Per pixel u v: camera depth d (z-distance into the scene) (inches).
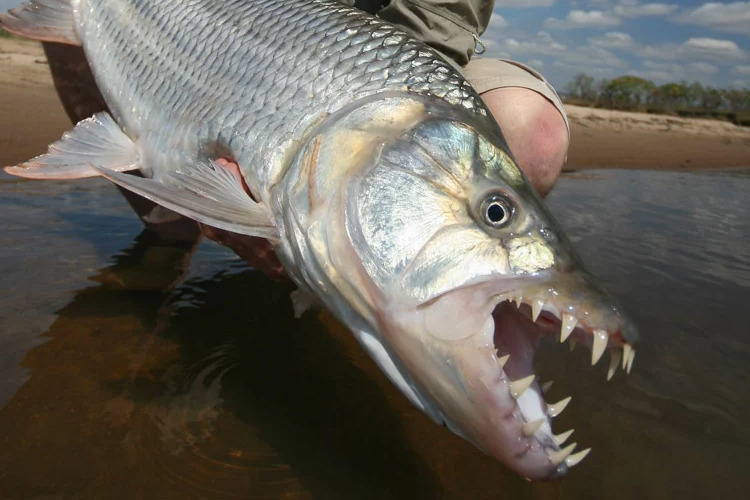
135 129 17.9
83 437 12.0
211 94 15.6
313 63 14.0
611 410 14.8
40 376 13.8
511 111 20.4
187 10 17.0
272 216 13.9
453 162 11.8
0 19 19.8
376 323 11.7
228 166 14.8
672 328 19.2
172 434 12.4
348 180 12.2
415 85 13.1
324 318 18.4
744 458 13.4
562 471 10.3
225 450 12.2
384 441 13.1
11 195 26.3
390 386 15.3
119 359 14.9
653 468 12.9
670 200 42.4
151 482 11.1
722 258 27.4
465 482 12.2
